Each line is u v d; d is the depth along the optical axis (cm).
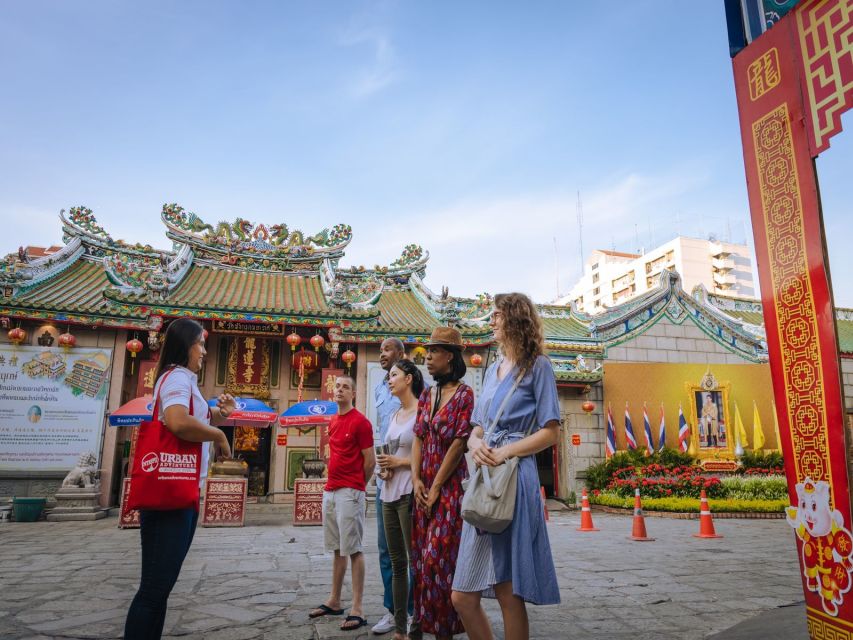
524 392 293
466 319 1769
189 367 332
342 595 549
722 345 2127
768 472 1830
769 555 824
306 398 1758
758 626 423
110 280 1537
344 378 502
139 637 279
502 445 287
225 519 1174
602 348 1977
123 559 764
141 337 1599
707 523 1056
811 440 288
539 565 271
